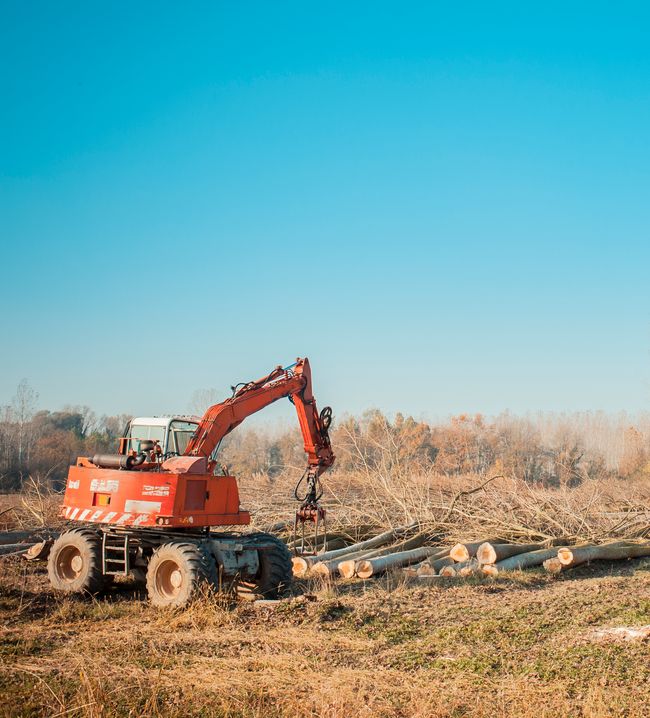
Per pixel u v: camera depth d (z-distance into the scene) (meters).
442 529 16.16
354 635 8.83
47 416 58.75
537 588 12.28
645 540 16.02
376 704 6.48
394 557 13.45
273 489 21.31
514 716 6.12
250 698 6.60
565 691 6.70
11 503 21.12
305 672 7.37
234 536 11.50
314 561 13.40
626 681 6.89
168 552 10.38
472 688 6.88
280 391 12.57
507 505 16.86
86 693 6.36
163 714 6.14
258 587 11.28
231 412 11.88
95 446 48.66
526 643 8.38
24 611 9.98
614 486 22.08
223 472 11.99
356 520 17.45
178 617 9.51
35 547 13.74
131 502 10.82
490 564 13.44
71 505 11.41
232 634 8.80
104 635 8.73
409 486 17.92
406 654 8.03
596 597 10.93
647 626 8.67
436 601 10.88
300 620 9.47
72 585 11.15
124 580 12.35
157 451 11.85
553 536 15.79
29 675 7.11
